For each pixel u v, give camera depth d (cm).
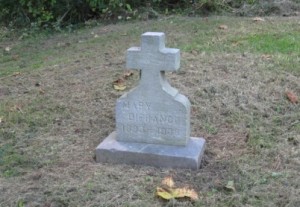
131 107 344
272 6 756
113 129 386
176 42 574
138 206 299
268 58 488
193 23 688
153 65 334
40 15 807
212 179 322
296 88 428
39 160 349
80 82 470
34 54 622
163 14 809
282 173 324
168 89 339
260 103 409
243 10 765
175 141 342
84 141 372
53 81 481
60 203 305
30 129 393
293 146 354
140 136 347
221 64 477
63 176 329
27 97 449
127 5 793
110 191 312
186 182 320
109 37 658
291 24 634
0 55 643
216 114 397
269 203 298
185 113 336
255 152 348
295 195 303
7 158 353
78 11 830
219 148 357
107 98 433
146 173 330
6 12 839
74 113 413
